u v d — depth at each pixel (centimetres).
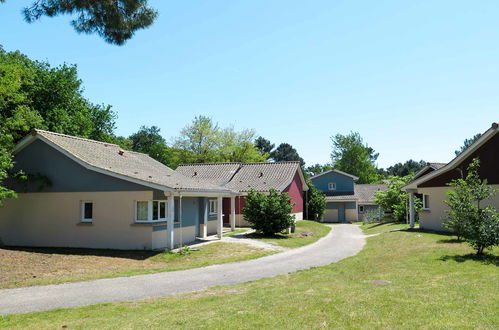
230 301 837
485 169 1870
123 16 1249
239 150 5641
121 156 2194
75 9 1214
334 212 4922
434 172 2127
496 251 1338
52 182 1839
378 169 10156
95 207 1769
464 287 863
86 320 734
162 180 1825
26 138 1842
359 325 626
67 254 1598
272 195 2427
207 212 2397
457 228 1350
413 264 1232
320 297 827
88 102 3556
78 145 1973
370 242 2100
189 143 5462
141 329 654
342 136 7519
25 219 1872
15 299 920
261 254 1647
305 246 1977
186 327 653
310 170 9031
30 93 2675
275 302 800
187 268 1327
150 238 1673
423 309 698
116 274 1219
